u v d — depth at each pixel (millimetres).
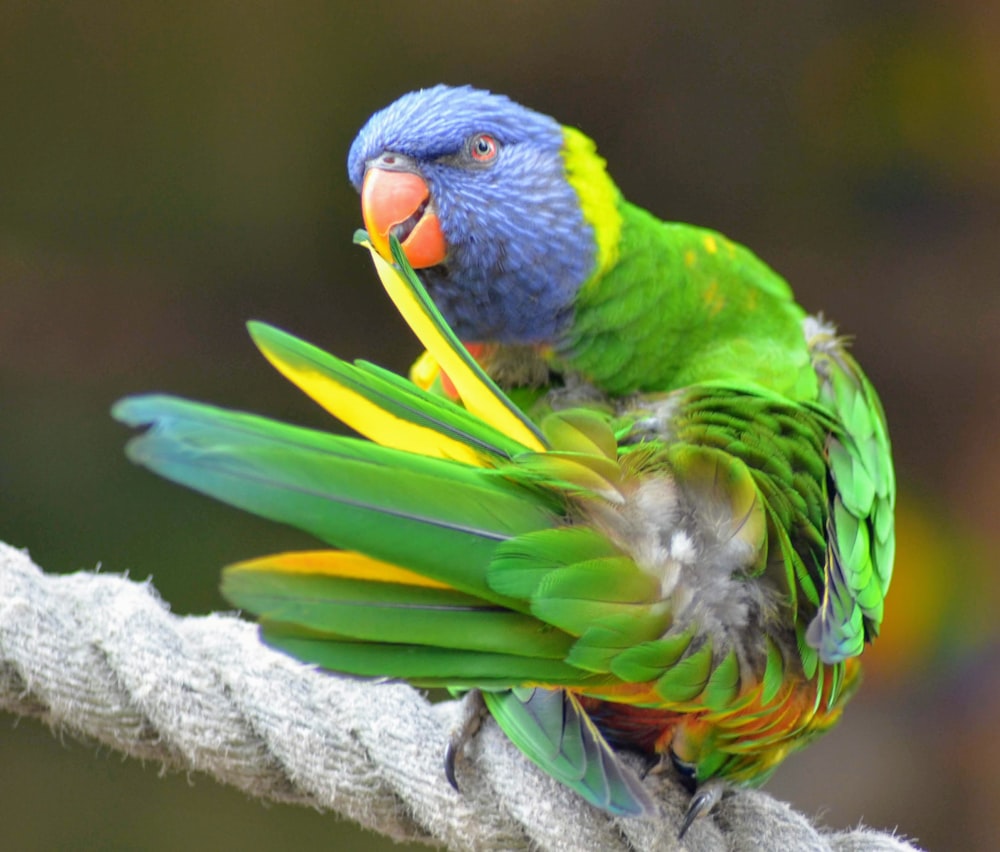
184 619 2328
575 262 2373
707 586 2311
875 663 2822
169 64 2871
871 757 2754
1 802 2695
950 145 2846
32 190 2865
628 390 2377
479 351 2391
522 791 2316
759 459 2326
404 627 2273
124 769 2756
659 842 2318
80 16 2828
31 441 2824
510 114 2383
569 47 2869
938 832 2713
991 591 2824
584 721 2314
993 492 2865
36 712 2318
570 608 2281
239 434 2258
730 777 2344
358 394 2287
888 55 2830
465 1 2859
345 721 2320
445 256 2379
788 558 2316
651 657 2297
